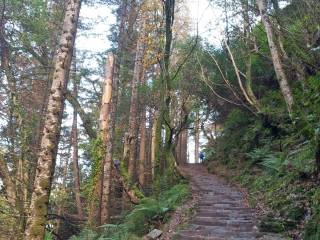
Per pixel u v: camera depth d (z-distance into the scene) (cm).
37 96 1524
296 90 1277
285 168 1119
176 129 1866
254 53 1795
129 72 2333
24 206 1065
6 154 1198
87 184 1348
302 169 959
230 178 1730
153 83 2112
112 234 1131
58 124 775
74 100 1446
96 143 1256
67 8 829
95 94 2184
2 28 1259
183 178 1722
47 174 747
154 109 2217
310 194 867
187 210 1116
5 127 1259
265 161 1252
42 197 736
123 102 2330
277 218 898
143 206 1212
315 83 951
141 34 1773
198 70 2161
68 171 2530
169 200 1266
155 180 1548
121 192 1928
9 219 1038
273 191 1074
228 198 1266
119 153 2198
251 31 1820
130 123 1791
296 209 870
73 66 1942
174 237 891
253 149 1745
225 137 2367
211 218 1005
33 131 1389
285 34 1343
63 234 1571
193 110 2386
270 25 1261
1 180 1180
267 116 1609
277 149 1488
